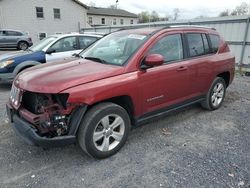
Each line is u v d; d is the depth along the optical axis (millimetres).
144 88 3279
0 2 23391
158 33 3561
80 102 2670
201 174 2738
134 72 3152
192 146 3398
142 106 3346
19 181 2611
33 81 2824
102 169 2844
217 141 3559
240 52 9961
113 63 3275
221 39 4895
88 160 3033
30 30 25609
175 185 2551
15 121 2928
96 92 2768
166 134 3777
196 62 4055
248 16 9383
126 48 3471
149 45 3371
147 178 2672
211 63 4391
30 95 2920
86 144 2840
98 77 2855
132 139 3598
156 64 3154
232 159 3051
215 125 4160
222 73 4926
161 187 2521
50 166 2896
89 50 4047
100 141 3033
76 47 7289
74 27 28391
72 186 2541
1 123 4141
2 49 20938
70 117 2721
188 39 4035
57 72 2977
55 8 26594
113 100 3195
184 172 2779
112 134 3098
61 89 2604
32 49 7168
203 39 4363
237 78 8562
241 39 9836
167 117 4492
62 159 3049
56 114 2688
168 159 3055
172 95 3762
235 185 2551
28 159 3037
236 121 4352
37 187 2520
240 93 6344
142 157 3104
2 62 6223
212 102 4770
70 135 2738
